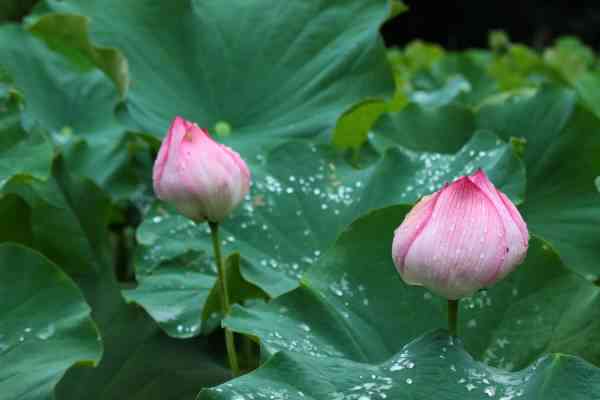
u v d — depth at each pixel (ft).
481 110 9.41
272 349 7.65
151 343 8.39
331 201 8.66
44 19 9.33
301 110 9.46
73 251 8.86
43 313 7.95
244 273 8.36
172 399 8.22
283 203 8.67
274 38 9.64
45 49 10.27
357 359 7.78
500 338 7.89
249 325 7.77
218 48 9.64
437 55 18.11
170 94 9.53
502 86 12.67
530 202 9.15
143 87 9.49
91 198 8.96
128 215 9.91
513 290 7.95
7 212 8.93
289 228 8.61
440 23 49.29
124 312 8.53
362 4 9.62
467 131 9.37
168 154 7.89
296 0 9.70
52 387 7.66
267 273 8.44
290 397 7.32
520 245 7.45
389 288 7.93
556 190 9.14
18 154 8.73
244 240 8.59
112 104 10.23
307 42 9.61
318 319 7.85
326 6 9.66
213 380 8.28
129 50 9.56
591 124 9.14
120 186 9.71
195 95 9.56
